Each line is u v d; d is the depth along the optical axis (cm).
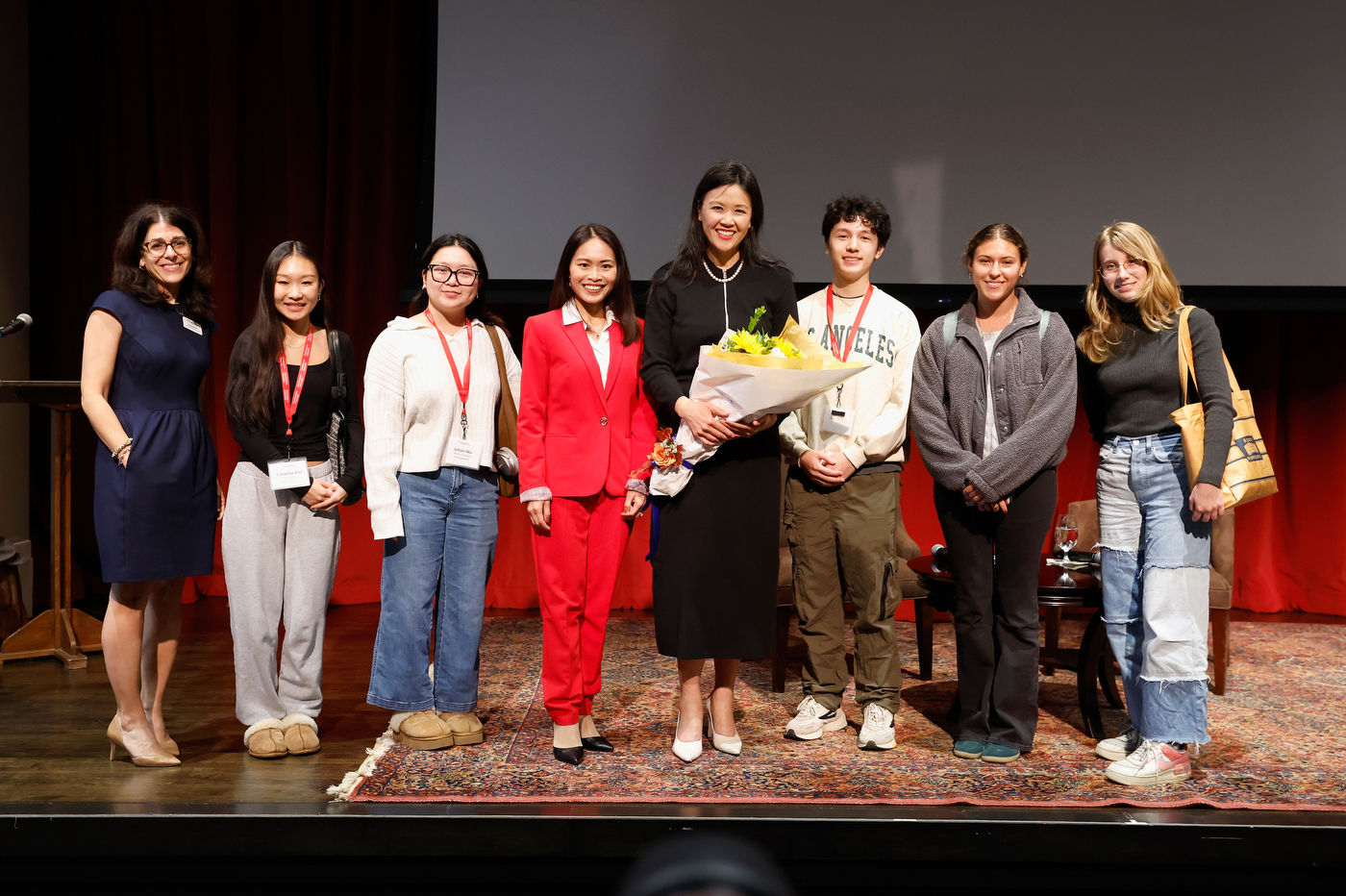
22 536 444
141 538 233
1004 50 415
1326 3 403
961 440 253
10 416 434
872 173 421
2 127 429
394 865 214
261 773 238
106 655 240
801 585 271
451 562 258
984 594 252
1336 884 211
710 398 233
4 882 211
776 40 420
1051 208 417
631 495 246
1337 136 405
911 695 317
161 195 455
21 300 446
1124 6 411
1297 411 449
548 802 218
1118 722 287
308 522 254
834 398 265
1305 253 410
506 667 348
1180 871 212
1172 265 416
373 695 256
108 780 234
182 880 212
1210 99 410
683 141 423
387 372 249
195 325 248
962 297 419
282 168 456
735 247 247
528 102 425
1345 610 445
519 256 428
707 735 270
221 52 443
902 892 212
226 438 457
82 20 450
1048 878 212
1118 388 247
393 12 441
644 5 421
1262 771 243
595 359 243
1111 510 251
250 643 251
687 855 115
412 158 450
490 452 259
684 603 242
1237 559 460
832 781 233
